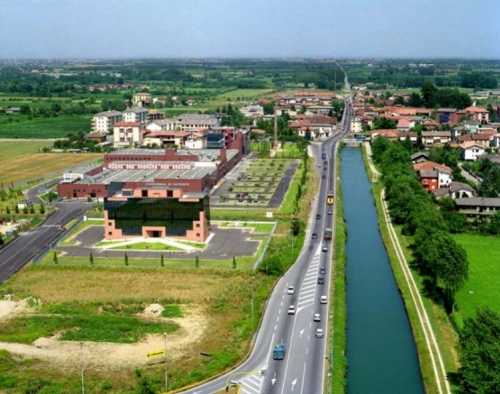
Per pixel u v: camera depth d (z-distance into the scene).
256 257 194.50
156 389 116.19
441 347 132.62
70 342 138.62
